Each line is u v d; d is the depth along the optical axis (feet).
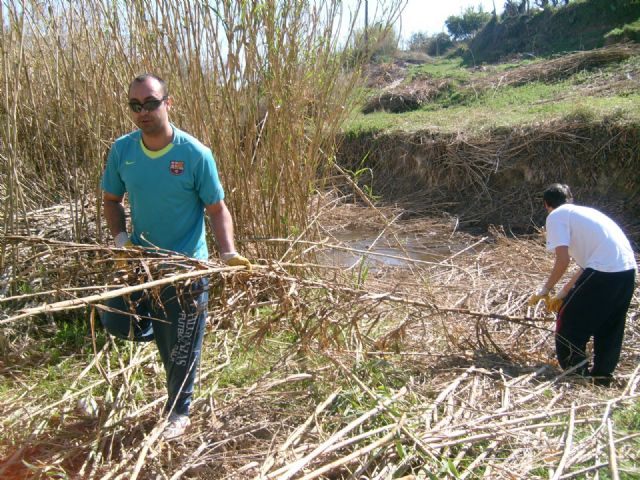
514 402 10.71
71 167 15.80
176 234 9.49
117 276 9.28
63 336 13.11
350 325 11.43
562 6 66.13
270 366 11.85
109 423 9.66
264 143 14.99
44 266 13.60
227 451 9.01
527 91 45.70
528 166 30.50
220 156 14.55
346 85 15.42
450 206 32.48
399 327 12.38
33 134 16.72
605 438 9.28
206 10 13.50
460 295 17.02
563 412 10.02
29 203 16.55
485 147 32.35
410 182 35.55
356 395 10.20
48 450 9.08
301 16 14.37
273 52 14.03
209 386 11.14
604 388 11.91
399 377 11.42
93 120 14.46
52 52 14.69
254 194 15.12
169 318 9.20
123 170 9.23
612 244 12.17
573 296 12.42
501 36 70.59
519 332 14.23
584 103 32.91
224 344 12.57
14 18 13.64
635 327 14.88
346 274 16.80
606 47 49.60
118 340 12.74
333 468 8.18
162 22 13.65
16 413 10.08
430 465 8.41
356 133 38.88
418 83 57.41
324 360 11.66
